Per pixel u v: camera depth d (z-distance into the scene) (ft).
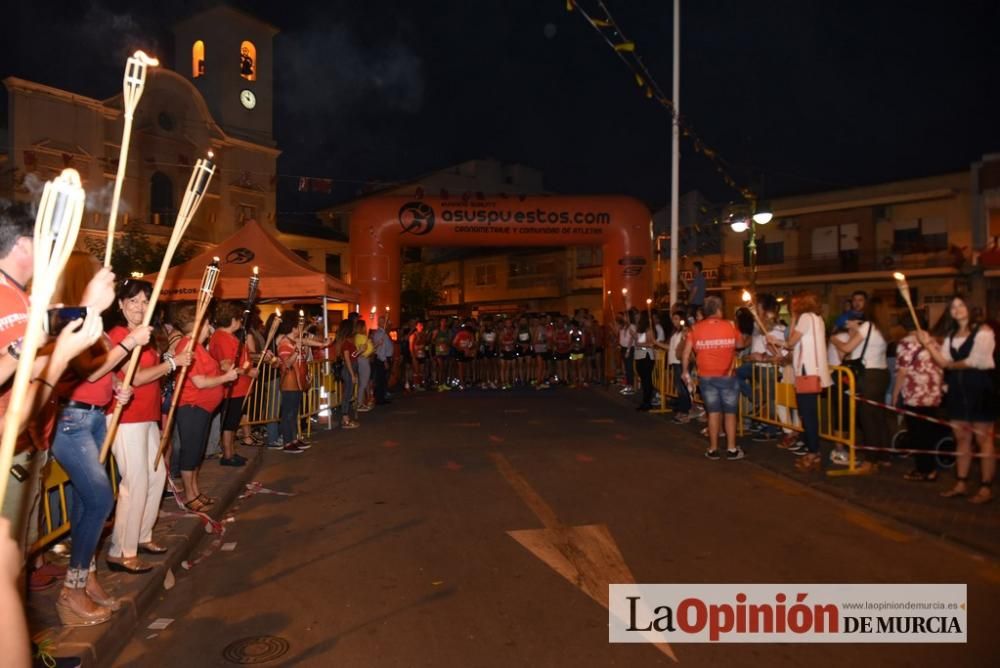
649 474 27.32
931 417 24.09
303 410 36.91
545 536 19.83
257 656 13.12
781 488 24.99
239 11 114.83
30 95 86.63
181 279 41.68
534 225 64.08
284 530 21.01
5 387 9.75
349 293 47.91
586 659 12.85
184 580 17.08
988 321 27.04
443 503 23.54
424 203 63.52
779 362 29.84
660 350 45.52
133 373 13.53
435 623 14.39
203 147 106.01
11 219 9.98
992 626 13.97
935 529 19.62
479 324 67.21
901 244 103.96
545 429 38.78
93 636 12.84
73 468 13.20
